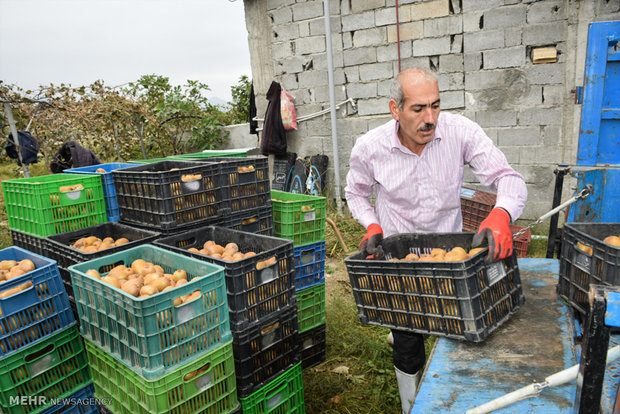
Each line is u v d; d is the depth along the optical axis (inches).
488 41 251.3
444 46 263.9
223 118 484.7
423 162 107.9
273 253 105.7
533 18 238.2
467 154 107.9
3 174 478.9
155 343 83.5
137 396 88.5
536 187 253.8
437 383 79.2
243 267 99.4
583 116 125.5
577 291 97.1
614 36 117.0
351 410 130.3
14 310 97.0
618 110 121.1
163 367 84.8
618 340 84.5
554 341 87.7
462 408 72.3
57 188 135.0
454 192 111.7
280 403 111.7
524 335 90.7
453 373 81.5
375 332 169.9
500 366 82.0
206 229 130.5
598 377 54.4
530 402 71.9
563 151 244.4
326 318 177.5
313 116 316.5
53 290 103.6
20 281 98.6
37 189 131.3
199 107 437.7
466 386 77.6
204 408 92.5
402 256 110.0
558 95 240.2
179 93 426.0
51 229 134.9
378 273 92.0
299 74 316.8
